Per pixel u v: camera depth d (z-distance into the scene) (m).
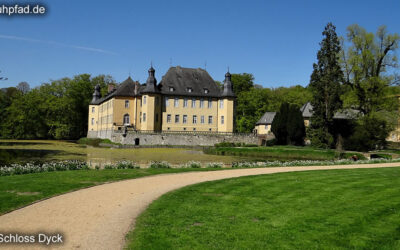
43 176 15.55
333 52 43.84
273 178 15.62
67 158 31.27
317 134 44.66
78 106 82.88
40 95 80.81
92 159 30.78
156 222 8.58
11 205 9.91
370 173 17.38
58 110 77.88
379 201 10.96
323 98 44.75
